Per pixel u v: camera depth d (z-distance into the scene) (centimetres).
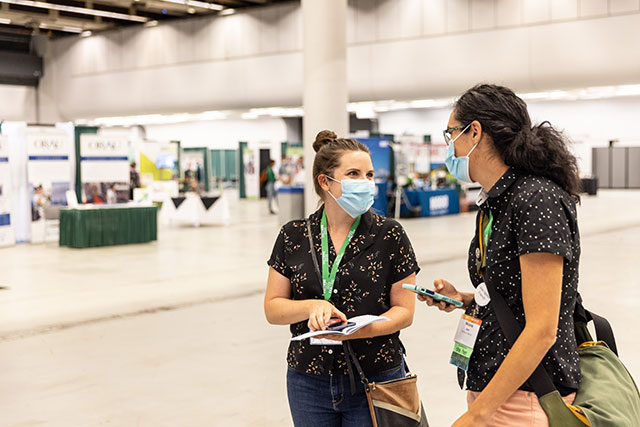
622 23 1666
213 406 385
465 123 159
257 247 1164
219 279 827
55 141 1305
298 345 198
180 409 380
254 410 378
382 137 1698
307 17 1241
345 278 192
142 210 1244
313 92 1243
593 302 642
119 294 739
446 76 1930
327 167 194
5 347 520
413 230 1362
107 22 2552
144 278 846
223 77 2342
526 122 159
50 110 2828
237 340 531
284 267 201
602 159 2802
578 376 158
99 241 1192
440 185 1805
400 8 1997
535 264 147
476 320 166
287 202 1525
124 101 2603
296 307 186
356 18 2073
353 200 189
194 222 1590
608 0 1680
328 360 192
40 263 1002
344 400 192
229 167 3200
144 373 448
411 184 1711
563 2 1739
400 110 2841
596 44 1702
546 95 2022
